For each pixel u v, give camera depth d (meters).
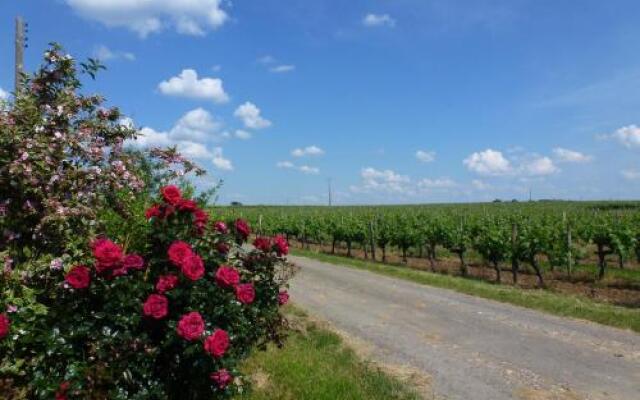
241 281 5.38
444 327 9.12
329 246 32.19
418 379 6.35
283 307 10.11
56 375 3.76
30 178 4.12
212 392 4.25
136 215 5.27
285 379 5.49
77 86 5.21
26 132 4.42
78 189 4.52
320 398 5.09
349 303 11.28
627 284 15.52
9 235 4.20
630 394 6.02
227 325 4.39
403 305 11.15
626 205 60.72
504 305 11.26
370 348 7.68
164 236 4.35
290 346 6.94
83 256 4.34
